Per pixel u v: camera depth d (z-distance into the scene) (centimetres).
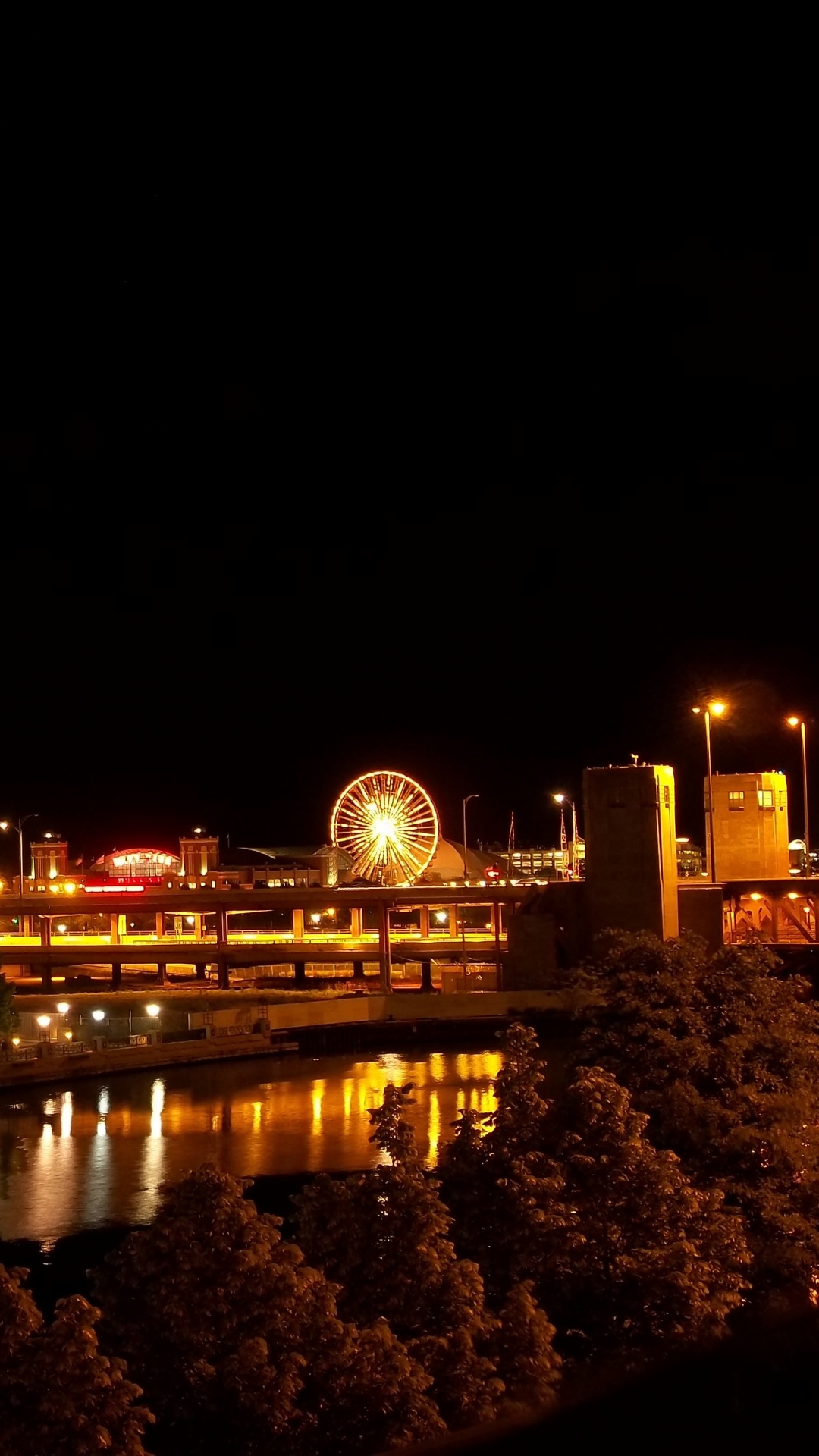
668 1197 2959
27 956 15100
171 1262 2566
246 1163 6562
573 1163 3022
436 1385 2380
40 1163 6681
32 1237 5291
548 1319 2764
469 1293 2642
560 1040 9844
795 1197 3412
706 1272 2791
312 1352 2422
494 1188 3028
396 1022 10994
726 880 13775
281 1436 2272
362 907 14350
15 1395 2220
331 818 18225
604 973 4291
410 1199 2769
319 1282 2569
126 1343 2553
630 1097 3453
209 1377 2388
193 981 15862
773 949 11581
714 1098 3672
